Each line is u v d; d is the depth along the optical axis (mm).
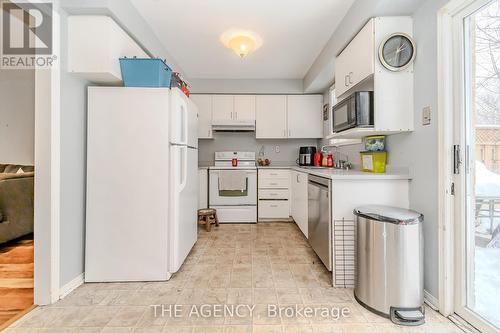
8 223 2615
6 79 4023
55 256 1674
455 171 1508
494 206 1349
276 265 2281
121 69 1968
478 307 1434
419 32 1763
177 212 2037
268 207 3898
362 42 1990
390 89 1853
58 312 1563
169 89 2008
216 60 3260
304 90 3969
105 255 1958
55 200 1668
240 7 2115
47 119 1639
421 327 1421
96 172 1946
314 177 2488
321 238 2188
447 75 1527
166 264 1978
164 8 2123
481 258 1421
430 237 1656
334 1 2039
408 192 1903
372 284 1566
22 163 4051
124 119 1951
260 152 4434
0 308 1616
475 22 1429
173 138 2002
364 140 2479
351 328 1417
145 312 1565
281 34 2574
